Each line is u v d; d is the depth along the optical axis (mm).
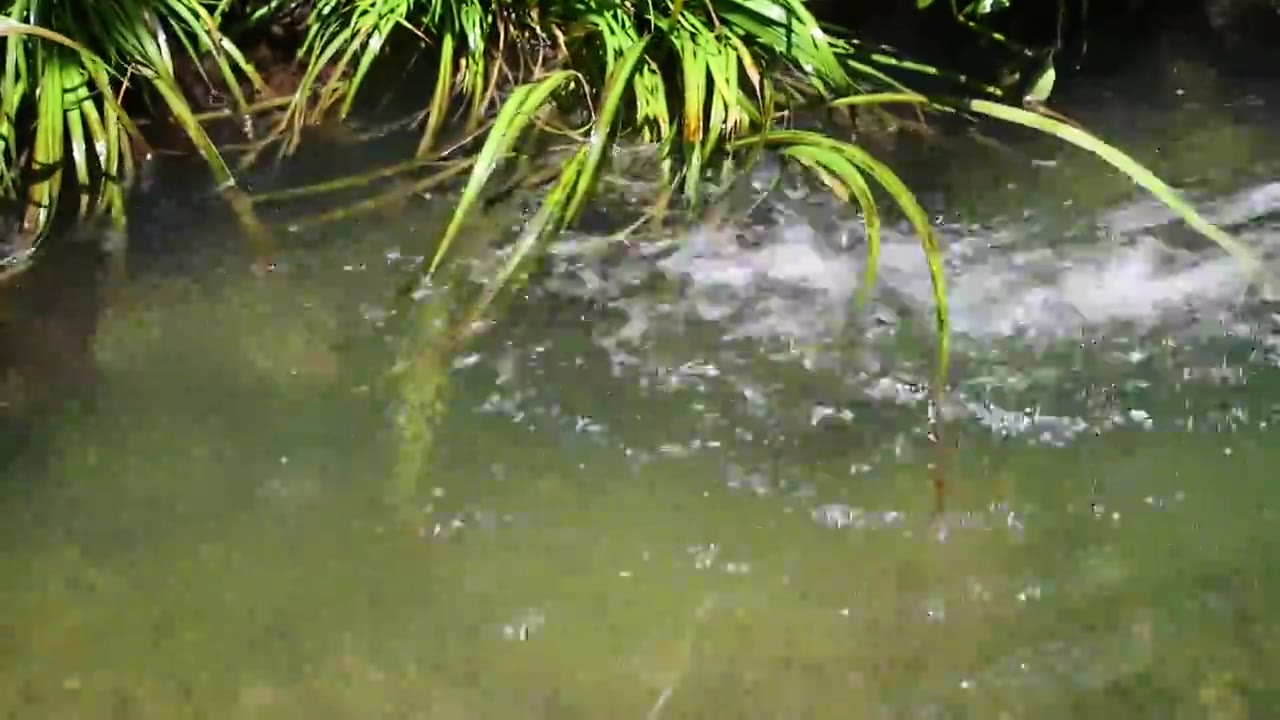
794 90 1888
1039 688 1122
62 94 1700
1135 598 1206
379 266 1628
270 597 1213
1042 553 1258
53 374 1461
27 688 1120
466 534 1284
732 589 1222
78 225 1663
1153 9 2078
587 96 1845
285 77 1923
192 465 1356
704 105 1791
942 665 1145
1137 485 1333
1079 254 1625
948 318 1551
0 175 1645
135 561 1247
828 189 1721
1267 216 1662
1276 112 1873
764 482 1345
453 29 1888
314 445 1386
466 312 1562
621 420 1422
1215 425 1399
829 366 1491
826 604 1205
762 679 1131
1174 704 1105
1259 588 1211
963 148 1829
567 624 1187
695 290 1596
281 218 1703
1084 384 1457
